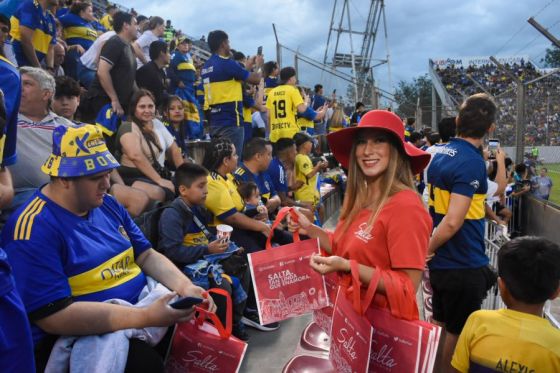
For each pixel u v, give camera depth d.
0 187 2.05
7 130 2.23
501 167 4.70
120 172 3.87
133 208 3.44
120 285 2.10
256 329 4.08
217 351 2.05
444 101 37.78
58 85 3.55
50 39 4.88
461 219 2.73
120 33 4.85
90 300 1.98
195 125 7.34
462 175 2.77
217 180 4.03
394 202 1.88
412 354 1.68
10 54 4.07
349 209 2.14
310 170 6.50
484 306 4.00
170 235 3.31
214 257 3.49
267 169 5.59
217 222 4.09
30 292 1.78
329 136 2.19
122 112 4.59
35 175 2.80
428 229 1.86
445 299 2.97
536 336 1.78
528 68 37.50
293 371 2.43
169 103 5.16
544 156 11.62
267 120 9.07
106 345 1.84
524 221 7.94
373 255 1.89
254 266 2.26
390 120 1.98
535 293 1.82
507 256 1.88
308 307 2.33
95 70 5.51
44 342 1.88
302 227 2.38
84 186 1.94
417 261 1.80
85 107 4.83
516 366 1.79
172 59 7.18
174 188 3.79
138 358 1.98
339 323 1.88
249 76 6.21
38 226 1.87
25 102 2.88
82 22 6.58
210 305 2.20
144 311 1.87
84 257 1.97
